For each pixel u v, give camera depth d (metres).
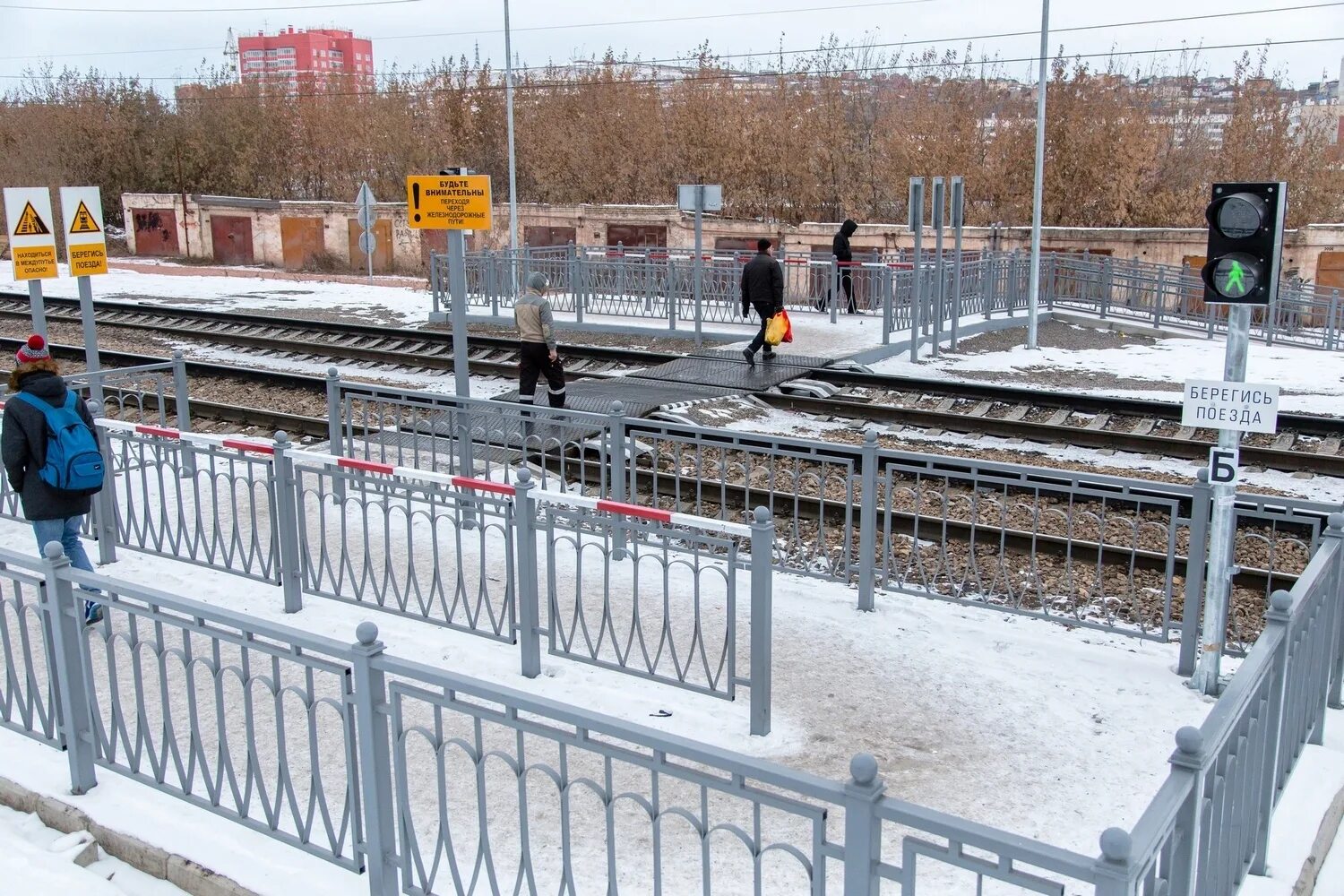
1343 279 26.64
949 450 12.70
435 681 4.09
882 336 18.95
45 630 5.30
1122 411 14.05
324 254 37.44
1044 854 2.90
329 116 46.91
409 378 16.91
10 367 18.14
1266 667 4.46
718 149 37.91
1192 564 6.69
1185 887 3.54
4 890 4.50
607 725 3.70
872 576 7.68
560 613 7.62
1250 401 6.04
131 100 48.88
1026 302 23.38
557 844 4.93
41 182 44.41
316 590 7.99
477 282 22.58
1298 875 4.71
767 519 5.81
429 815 5.16
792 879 4.70
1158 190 35.34
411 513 7.38
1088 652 7.09
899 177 35.25
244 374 16.52
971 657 6.99
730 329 19.58
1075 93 33.62
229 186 49.09
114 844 4.88
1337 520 5.86
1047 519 10.15
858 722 6.14
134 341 20.70
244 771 5.55
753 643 5.91
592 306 22.03
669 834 5.04
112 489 8.61
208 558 8.45
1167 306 25.16
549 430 10.23
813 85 39.81
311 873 4.60
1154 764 5.71
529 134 41.81
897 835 5.09
